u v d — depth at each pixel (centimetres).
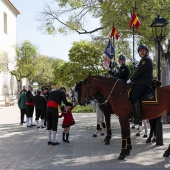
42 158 927
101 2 1956
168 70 1961
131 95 880
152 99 866
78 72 4647
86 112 2847
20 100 1909
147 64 869
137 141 1192
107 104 1109
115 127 1677
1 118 2448
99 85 958
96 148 1070
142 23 1756
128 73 1102
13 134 1454
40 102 1684
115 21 1806
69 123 1187
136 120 879
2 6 5684
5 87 5631
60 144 1159
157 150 1024
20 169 803
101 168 798
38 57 6025
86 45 4647
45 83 7588
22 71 5828
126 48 2222
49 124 1160
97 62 4634
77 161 881
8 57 5469
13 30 6656
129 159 898
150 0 1689
